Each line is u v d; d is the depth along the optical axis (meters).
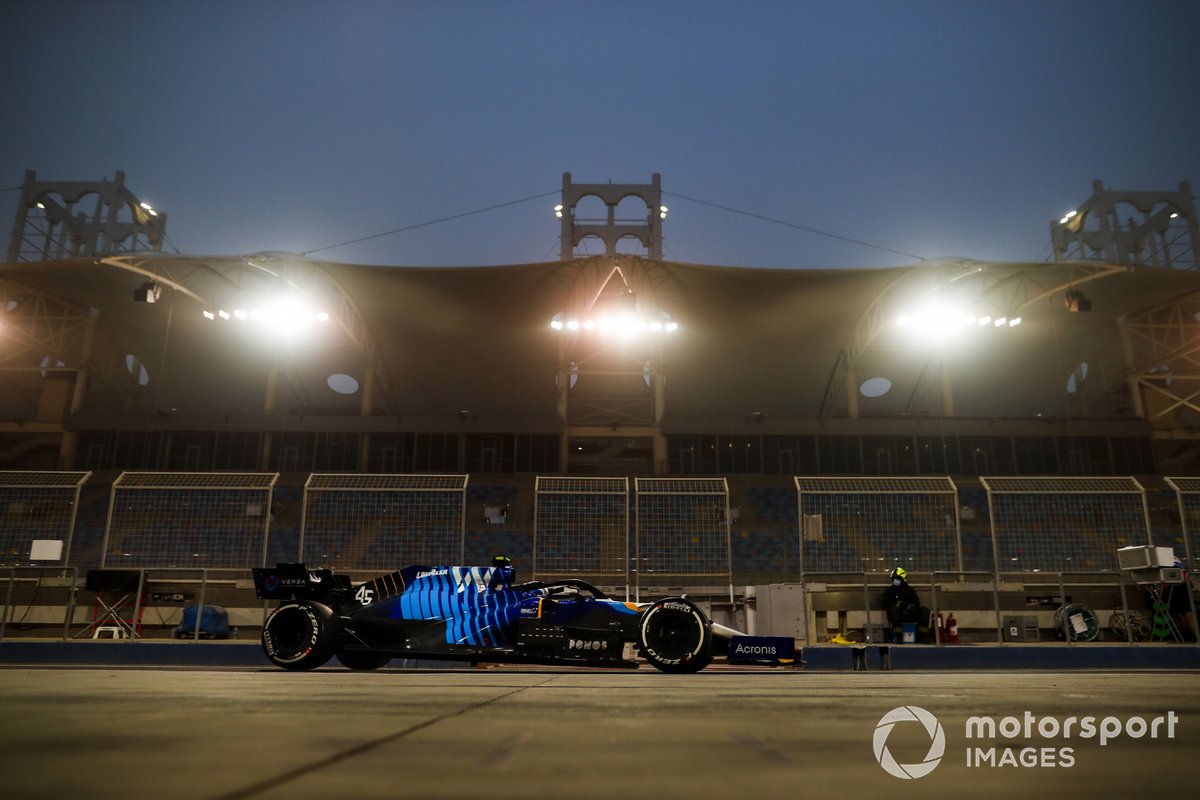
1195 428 36.16
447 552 20.95
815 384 41.62
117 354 41.09
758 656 7.26
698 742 1.81
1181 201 50.84
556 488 21.42
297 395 44.28
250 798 1.17
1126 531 21.12
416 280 31.80
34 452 37.75
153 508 21.56
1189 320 35.84
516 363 39.16
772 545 28.42
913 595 15.70
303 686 3.70
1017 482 21.28
